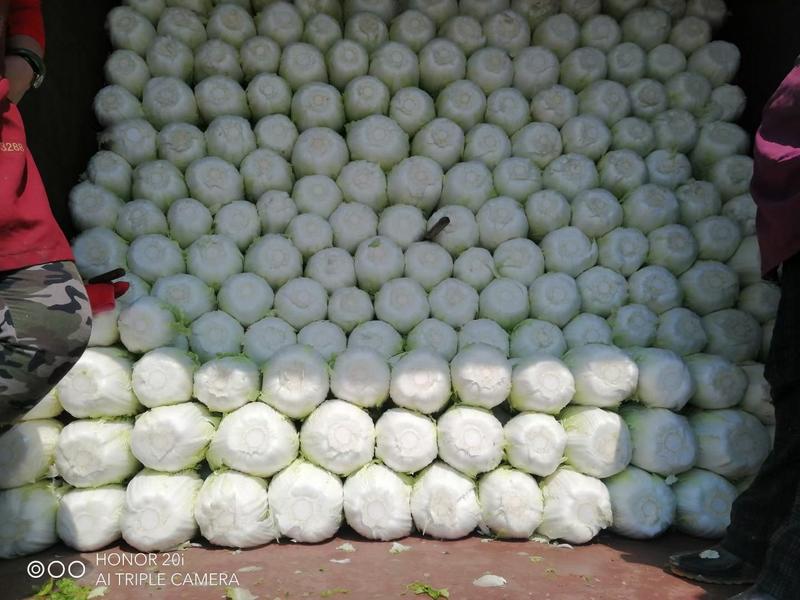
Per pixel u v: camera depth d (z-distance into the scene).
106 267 3.25
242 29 3.88
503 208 3.50
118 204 3.47
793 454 2.29
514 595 2.42
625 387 2.98
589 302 3.39
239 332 3.22
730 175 3.70
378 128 3.62
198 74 3.83
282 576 2.53
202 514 2.76
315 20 3.90
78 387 2.84
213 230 3.48
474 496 2.89
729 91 3.94
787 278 2.30
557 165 3.63
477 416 2.93
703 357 3.18
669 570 2.63
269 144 3.65
